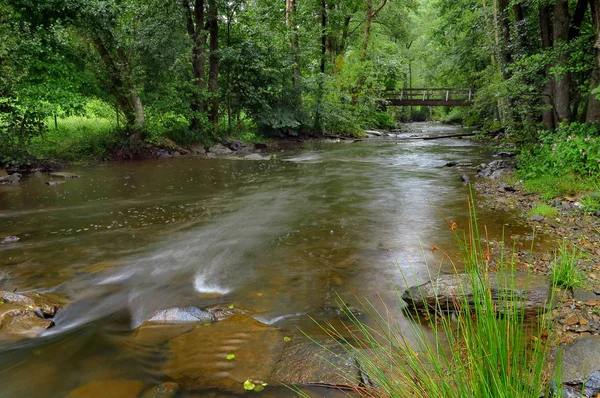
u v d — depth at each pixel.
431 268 4.48
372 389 2.22
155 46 14.10
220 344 3.00
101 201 8.09
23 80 11.45
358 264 4.69
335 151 17.20
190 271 4.60
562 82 9.73
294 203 7.89
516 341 1.66
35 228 6.25
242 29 19.31
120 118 15.06
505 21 12.51
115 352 2.93
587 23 10.99
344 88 25.33
